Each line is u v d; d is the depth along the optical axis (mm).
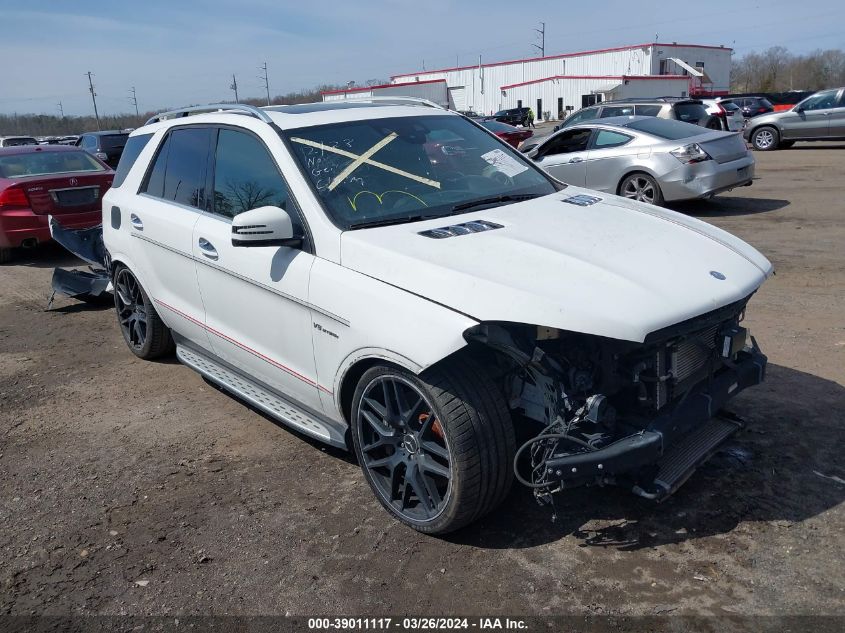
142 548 3322
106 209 5539
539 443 3041
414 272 3098
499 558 3098
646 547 3107
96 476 4012
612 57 58000
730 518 3271
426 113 4551
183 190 4680
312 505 3592
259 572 3107
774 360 4988
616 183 10648
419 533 3309
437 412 2996
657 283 3023
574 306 2799
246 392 4289
